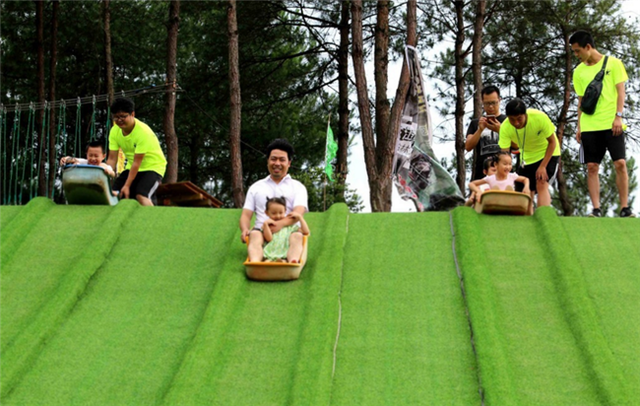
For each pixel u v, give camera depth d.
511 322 8.21
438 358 7.74
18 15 23.48
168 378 7.64
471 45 21.56
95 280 9.09
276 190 9.31
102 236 9.68
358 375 7.58
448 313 8.36
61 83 24.00
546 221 9.73
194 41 24.52
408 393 7.34
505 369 7.41
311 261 9.37
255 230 9.10
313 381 7.36
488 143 11.32
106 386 7.55
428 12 22.56
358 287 8.85
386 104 17.48
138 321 8.44
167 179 19.47
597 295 8.59
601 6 21.75
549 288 8.70
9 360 7.78
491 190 9.91
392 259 9.34
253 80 23.17
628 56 21.86
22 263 9.44
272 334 8.16
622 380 7.29
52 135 21.75
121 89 24.14
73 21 23.45
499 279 8.87
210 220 10.27
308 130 24.36
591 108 10.53
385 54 17.73
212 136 24.47
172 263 9.39
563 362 7.64
